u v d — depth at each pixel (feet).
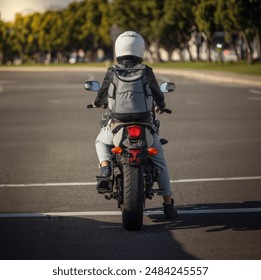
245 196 41.81
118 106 33.37
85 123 87.40
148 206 39.37
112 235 32.65
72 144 67.77
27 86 193.57
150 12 412.77
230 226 34.30
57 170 52.85
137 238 32.01
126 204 32.58
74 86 187.83
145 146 32.65
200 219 35.96
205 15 320.70
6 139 73.00
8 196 43.09
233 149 62.13
